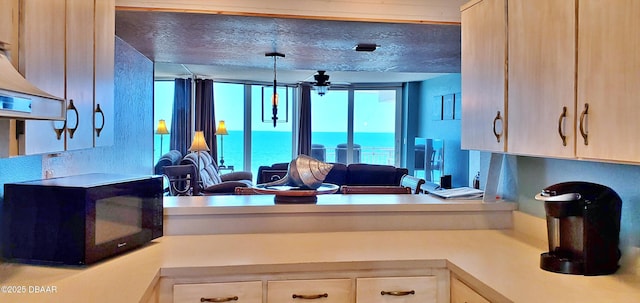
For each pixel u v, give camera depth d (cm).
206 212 223
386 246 206
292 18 274
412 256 189
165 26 295
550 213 173
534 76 169
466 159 670
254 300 176
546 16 162
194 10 262
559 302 138
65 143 158
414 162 857
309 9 273
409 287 185
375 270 184
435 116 787
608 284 156
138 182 194
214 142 827
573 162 201
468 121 221
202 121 815
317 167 245
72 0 163
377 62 468
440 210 242
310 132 920
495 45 196
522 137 177
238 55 423
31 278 155
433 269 187
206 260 179
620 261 172
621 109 129
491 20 199
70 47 162
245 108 876
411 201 248
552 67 159
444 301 188
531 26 171
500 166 246
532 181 232
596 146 138
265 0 269
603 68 136
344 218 236
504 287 152
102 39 197
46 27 143
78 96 170
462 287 175
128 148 358
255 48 382
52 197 168
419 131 862
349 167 545
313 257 186
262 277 177
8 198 170
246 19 276
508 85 186
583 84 144
